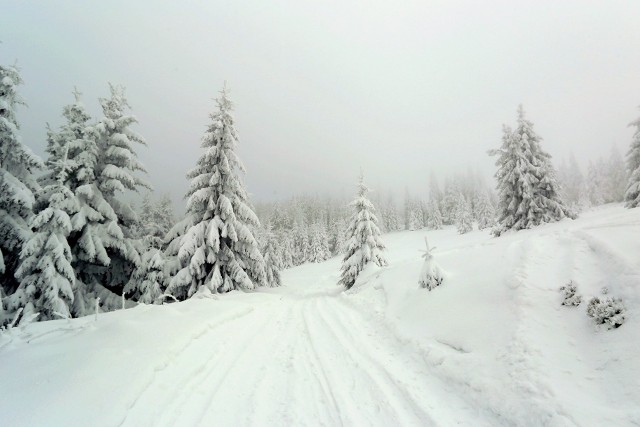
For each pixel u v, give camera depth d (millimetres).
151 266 16438
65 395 4938
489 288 7953
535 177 24141
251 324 10836
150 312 9891
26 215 14547
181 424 4801
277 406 5340
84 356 6207
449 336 7102
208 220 18406
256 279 21109
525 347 5566
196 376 6504
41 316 12539
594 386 4500
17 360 6262
